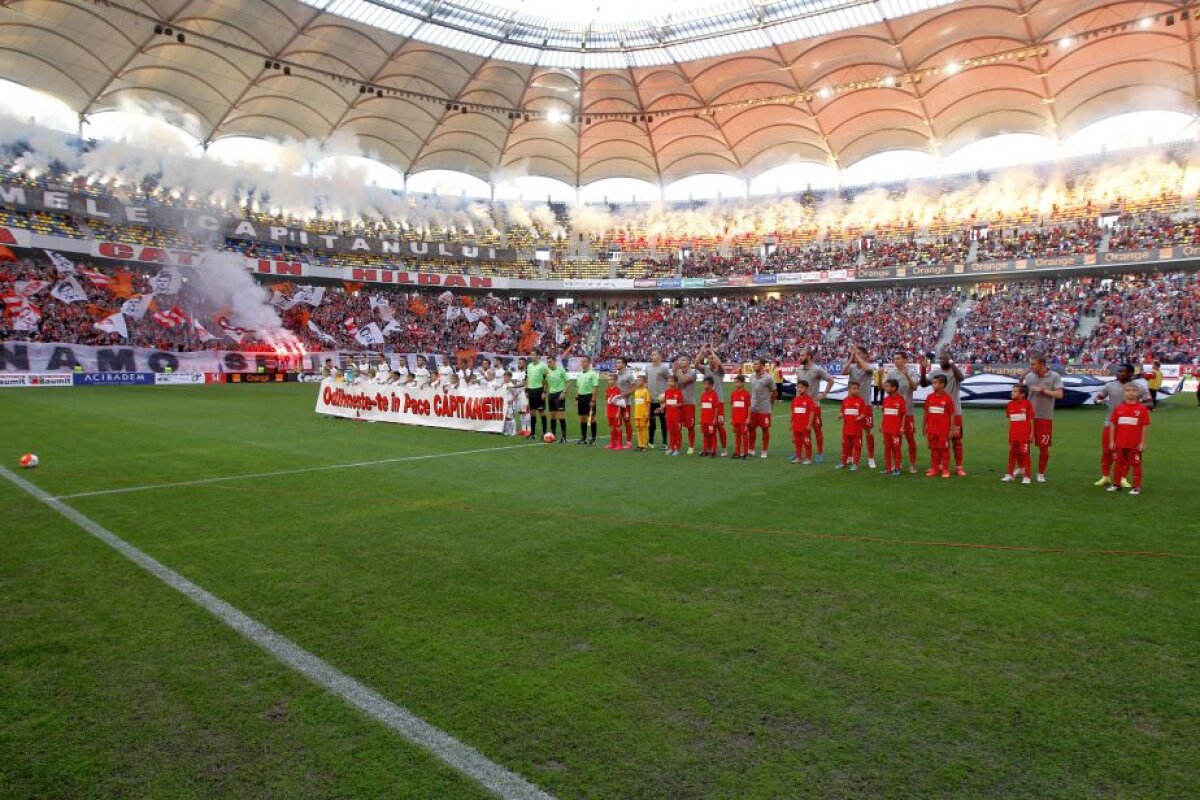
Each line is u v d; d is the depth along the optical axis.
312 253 48.66
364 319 47.62
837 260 49.50
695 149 53.47
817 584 5.55
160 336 38.59
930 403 10.57
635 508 8.32
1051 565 6.04
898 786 2.98
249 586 5.55
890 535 7.05
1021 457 9.96
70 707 3.69
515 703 3.70
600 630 4.66
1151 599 5.20
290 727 3.48
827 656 4.25
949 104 43.47
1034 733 3.39
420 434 16.17
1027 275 42.03
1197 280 36.22
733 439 15.39
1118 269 39.53
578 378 14.52
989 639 4.49
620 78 42.31
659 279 52.69
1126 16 32.19
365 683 3.94
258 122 44.56
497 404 16.27
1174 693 3.78
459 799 2.91
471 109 44.22
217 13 32.16
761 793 2.93
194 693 3.84
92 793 2.97
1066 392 23.47
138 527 7.39
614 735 3.39
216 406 23.27
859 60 38.03
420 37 36.59
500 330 51.50
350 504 8.53
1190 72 37.28
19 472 10.64
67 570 5.95
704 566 6.04
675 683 3.92
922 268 44.06
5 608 5.09
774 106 45.69
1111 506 8.38
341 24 34.28
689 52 38.94
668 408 13.05
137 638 4.56
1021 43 34.62
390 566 6.06
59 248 36.31
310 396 28.88
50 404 23.28
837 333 44.41
